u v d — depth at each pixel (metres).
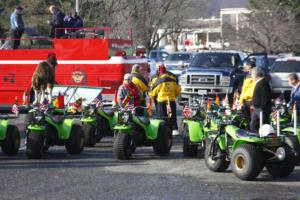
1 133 16.33
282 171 13.57
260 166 13.05
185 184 12.77
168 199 11.40
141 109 17.33
